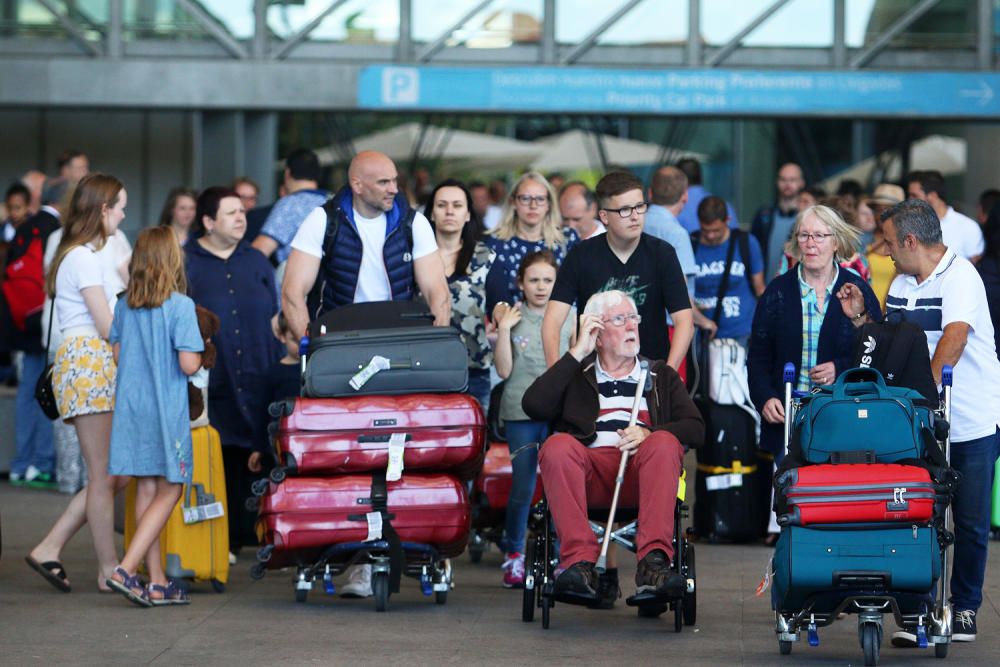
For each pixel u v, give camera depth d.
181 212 26.03
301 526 15.98
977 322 15.03
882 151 50.78
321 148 49.69
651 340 16.81
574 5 37.47
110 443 16.91
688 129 51.84
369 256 17.47
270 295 20.62
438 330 16.56
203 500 17.56
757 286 23.50
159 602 16.86
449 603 17.08
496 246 20.48
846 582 13.45
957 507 15.06
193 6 36.84
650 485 15.01
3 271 28.27
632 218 16.42
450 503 16.11
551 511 15.23
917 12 37.47
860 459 13.96
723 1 37.44
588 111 35.81
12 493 26.16
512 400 18.14
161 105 36.00
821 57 37.53
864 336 14.81
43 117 42.28
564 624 15.91
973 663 14.13
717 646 14.88
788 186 28.36
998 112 35.88
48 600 17.28
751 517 21.48
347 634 15.30
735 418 21.42
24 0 37.62
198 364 16.98
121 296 17.08
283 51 36.94
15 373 31.36
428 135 49.62
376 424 16.06
